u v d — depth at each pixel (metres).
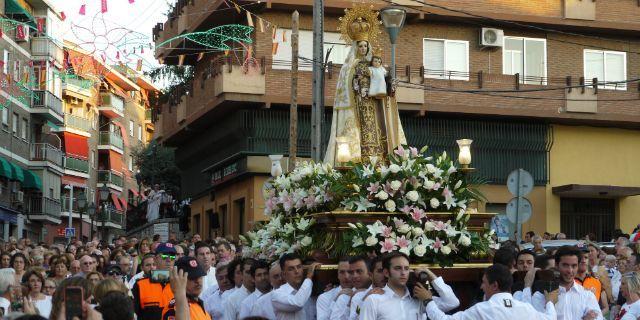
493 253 14.45
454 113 38.25
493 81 38.62
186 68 53.62
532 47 39.69
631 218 40.94
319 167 15.08
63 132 72.44
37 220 65.12
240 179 38.78
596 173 40.41
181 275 10.05
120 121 85.50
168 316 10.97
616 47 40.38
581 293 12.39
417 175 14.12
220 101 36.53
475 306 10.69
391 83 17.41
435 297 11.48
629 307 14.16
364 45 17.52
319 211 14.94
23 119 62.19
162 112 45.88
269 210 15.91
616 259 18.84
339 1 36.69
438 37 38.75
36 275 14.13
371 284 12.12
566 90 39.34
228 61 36.22
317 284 13.77
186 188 47.47
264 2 36.12
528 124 39.66
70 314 8.33
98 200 80.06
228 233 40.28
